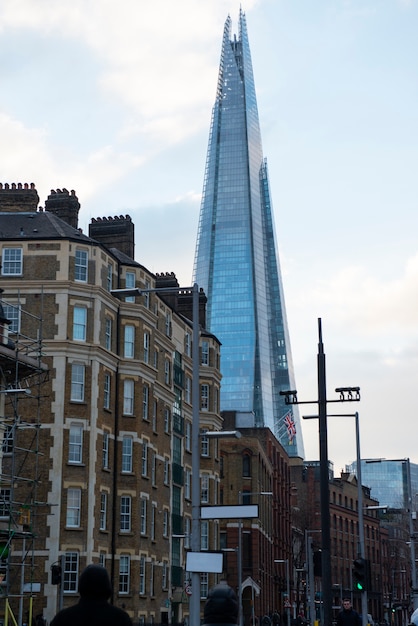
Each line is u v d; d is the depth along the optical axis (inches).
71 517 2625.5
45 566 2561.5
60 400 2662.4
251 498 4594.0
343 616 1317.7
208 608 414.9
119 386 2891.2
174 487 3366.1
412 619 983.0
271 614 4953.3
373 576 7790.4
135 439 2891.2
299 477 6948.8
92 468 2684.5
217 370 3873.0
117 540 2800.2
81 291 2751.0
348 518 7313.0
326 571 1514.5
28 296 2726.4
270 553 5162.4
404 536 7657.5
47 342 2689.5
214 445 3782.0
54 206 3004.4
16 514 2488.9
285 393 1756.9
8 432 2370.8
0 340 2258.9
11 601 2527.1
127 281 2960.1
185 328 3639.3
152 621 2960.1
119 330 2918.3
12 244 2753.4
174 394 3371.1
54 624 392.5
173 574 3289.9
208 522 3715.6
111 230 3166.8
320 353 1619.1
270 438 5285.4
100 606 395.9
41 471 2620.6
